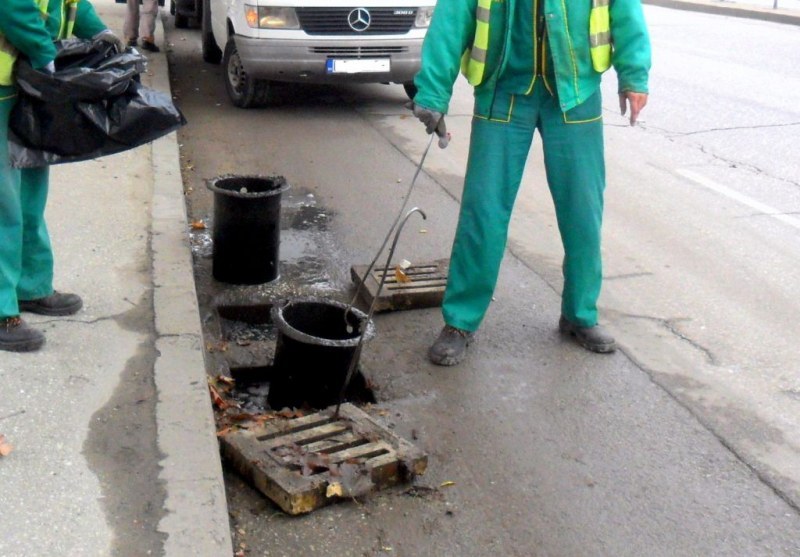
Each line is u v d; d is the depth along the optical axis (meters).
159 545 2.99
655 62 13.47
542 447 4.02
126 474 3.31
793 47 15.74
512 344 4.89
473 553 3.36
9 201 3.87
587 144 4.48
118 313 4.44
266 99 9.40
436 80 4.23
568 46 4.28
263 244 5.39
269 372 4.68
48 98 3.76
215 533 3.06
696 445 4.09
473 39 4.35
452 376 4.56
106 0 14.90
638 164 8.26
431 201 7.01
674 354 4.87
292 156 7.95
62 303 4.38
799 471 3.94
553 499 3.68
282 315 4.28
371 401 4.41
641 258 6.12
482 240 4.57
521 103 4.45
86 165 6.54
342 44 8.81
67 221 5.50
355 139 8.59
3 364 3.91
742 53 14.84
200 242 6.05
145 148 7.08
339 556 3.29
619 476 3.85
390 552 3.34
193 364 4.04
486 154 4.50
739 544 3.48
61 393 3.76
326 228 6.38
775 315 5.38
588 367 4.70
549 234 6.48
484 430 4.13
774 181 7.91
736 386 4.59
